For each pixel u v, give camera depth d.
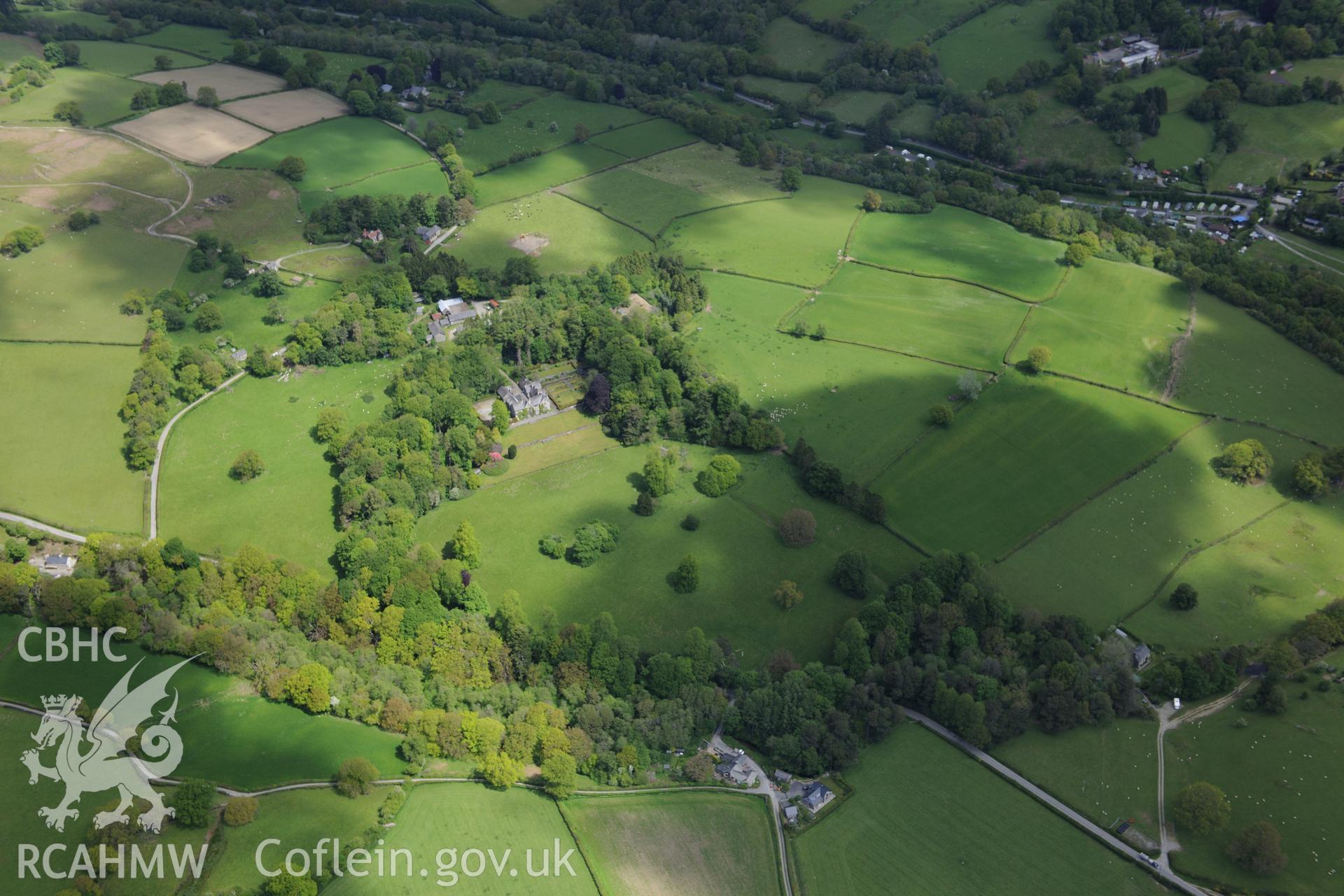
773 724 192.88
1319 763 195.00
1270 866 175.12
